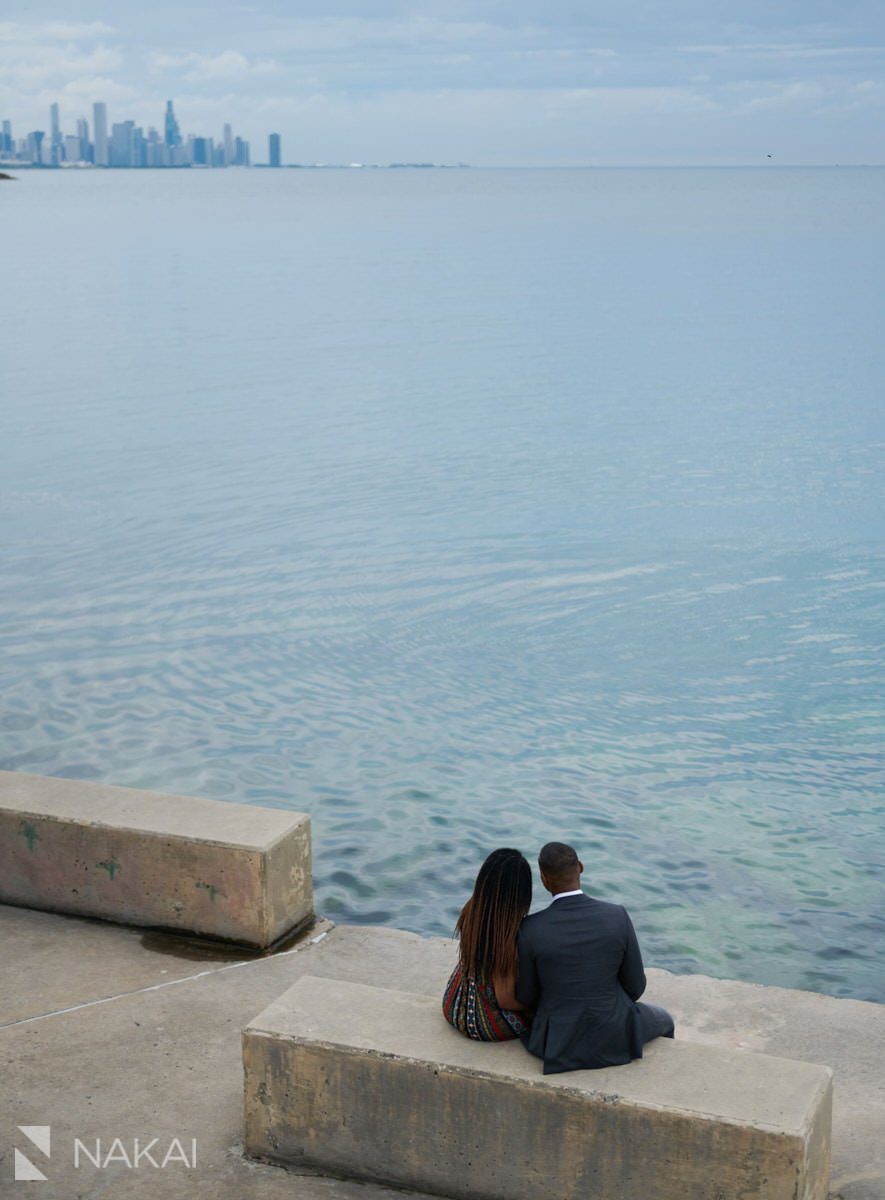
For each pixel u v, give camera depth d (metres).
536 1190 4.63
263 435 31.05
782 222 148.62
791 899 9.83
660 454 29.44
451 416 33.78
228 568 20.47
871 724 14.10
